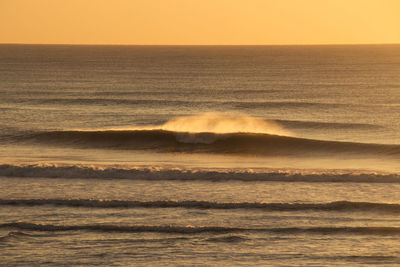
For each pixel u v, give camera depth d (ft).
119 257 135.74
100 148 299.17
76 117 431.02
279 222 159.94
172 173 210.59
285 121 389.19
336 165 252.42
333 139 329.52
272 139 300.40
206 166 246.68
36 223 155.94
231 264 132.36
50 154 275.18
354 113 471.62
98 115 446.19
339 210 169.78
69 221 159.12
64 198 180.24
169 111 487.61
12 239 144.87
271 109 508.12
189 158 273.95
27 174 211.82
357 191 193.16
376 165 250.98
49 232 150.61
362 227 154.51
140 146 305.12
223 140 303.48
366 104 540.52
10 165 213.66
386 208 169.68
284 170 218.79
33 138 314.76
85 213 166.40
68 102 541.34
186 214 166.40
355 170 220.84
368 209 169.89
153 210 169.78
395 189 195.31
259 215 165.89
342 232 152.15
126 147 303.07
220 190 194.08
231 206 173.06
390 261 133.69
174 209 170.81
